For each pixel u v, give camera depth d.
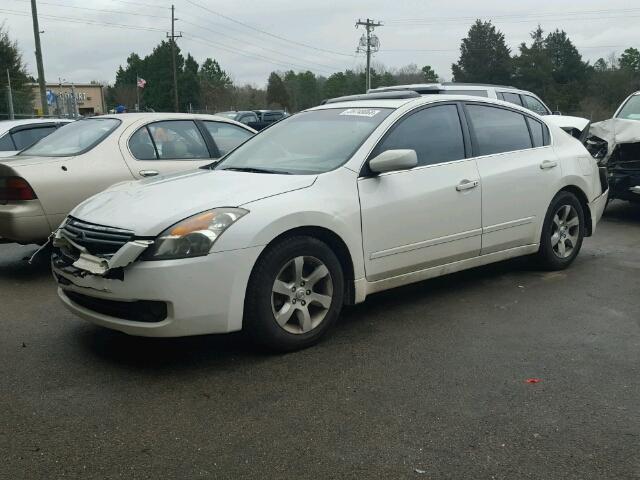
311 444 2.97
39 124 9.43
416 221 4.62
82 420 3.21
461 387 3.54
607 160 8.77
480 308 4.92
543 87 71.88
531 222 5.54
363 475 2.73
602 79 66.12
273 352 4.01
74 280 3.89
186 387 3.57
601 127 9.00
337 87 78.06
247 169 4.65
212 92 80.19
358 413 3.26
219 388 3.55
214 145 6.99
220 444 2.98
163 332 3.61
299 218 3.93
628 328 4.47
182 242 3.58
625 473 2.73
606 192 6.51
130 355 4.04
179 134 6.78
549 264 5.87
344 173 4.32
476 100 5.36
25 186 5.67
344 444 2.97
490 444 2.96
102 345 4.22
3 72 44.34
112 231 3.74
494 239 5.23
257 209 3.81
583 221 6.11
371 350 4.09
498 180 5.18
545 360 3.91
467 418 3.20
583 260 6.48
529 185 5.45
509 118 5.57
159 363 3.91
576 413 3.24
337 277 4.20
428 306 4.98
